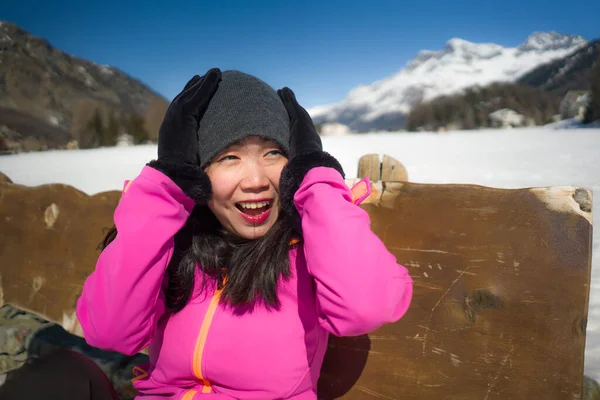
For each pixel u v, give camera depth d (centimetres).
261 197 113
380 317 99
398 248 139
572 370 115
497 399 123
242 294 112
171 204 109
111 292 106
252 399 115
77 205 204
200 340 115
